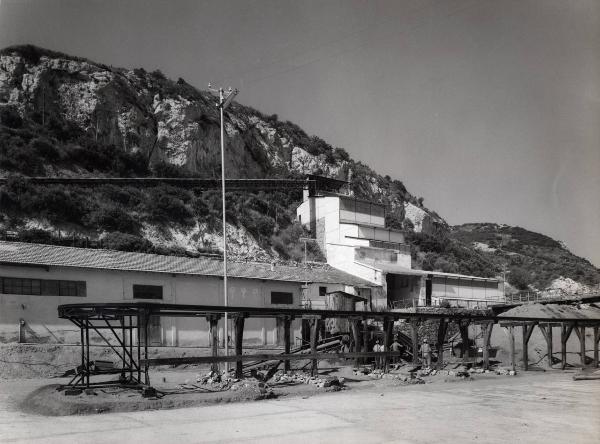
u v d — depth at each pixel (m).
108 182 68.56
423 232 96.94
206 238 69.44
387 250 62.69
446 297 59.81
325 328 34.28
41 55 78.50
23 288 27.94
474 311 51.81
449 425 13.78
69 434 12.51
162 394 17.70
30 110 73.75
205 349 32.66
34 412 15.66
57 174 68.12
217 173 88.81
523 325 30.22
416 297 56.81
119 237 58.81
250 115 110.50
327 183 84.31
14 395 18.72
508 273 76.31
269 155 104.62
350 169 113.31
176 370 28.12
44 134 72.44
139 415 15.16
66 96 77.94
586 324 31.95
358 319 25.02
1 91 73.19
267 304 38.22
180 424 13.80
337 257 60.66
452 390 21.14
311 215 74.25
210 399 17.39
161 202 68.06
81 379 18.30
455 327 45.75
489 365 30.16
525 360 30.14
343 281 46.38
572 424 13.94
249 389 18.78
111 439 12.00
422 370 26.45
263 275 38.81
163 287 33.06
